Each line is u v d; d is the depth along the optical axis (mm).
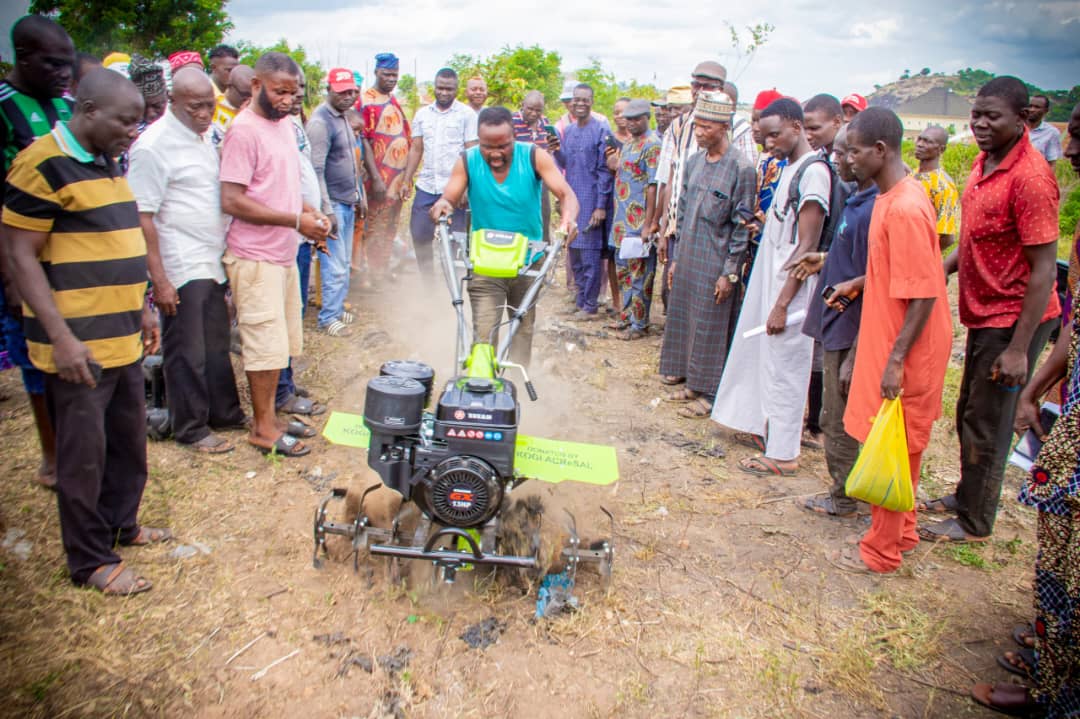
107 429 3514
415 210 8008
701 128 5453
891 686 3107
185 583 3484
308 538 3891
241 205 4348
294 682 2951
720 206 5508
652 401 6055
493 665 3094
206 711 2795
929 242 3391
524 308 4176
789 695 3018
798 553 4020
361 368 6215
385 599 3439
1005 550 4102
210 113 4320
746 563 3914
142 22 25766
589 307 8219
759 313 5027
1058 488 2730
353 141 7012
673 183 6570
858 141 3521
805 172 4559
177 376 4613
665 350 6148
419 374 3799
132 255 3275
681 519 4320
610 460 3422
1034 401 3283
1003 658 3232
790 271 4551
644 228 7191
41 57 3684
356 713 2824
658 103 8477
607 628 3354
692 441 5387
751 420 5145
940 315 3529
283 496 4305
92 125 3002
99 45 24703
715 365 5781
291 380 5395
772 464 4934
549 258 4316
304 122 6820
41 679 2857
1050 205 3502
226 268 4547
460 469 3119
